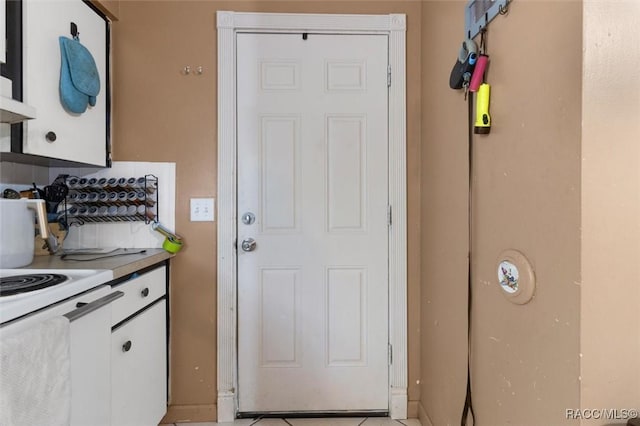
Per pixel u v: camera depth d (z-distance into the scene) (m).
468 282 1.32
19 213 1.28
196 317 1.85
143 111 1.83
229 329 1.85
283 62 1.88
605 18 0.81
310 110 1.88
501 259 1.09
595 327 0.81
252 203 1.88
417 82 1.90
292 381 1.90
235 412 1.87
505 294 1.07
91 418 1.14
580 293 0.81
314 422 1.85
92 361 1.14
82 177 1.81
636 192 0.81
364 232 1.91
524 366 1.00
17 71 1.23
